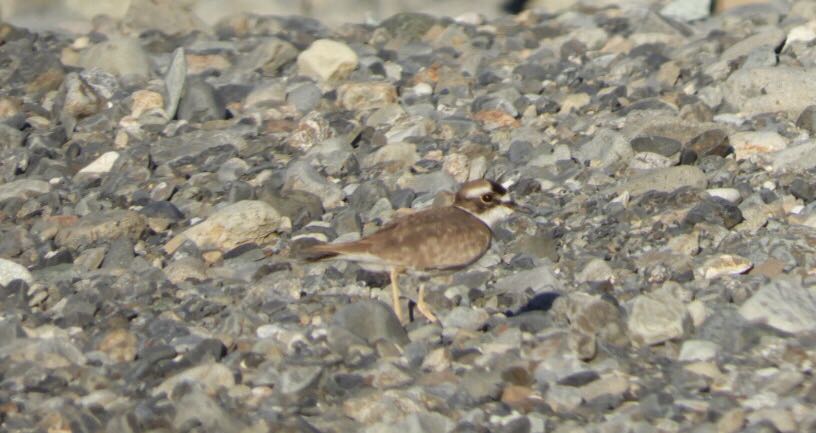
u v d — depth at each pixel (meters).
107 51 24.89
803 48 22.61
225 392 11.23
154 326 12.74
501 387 10.91
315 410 10.89
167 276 14.38
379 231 12.09
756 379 10.94
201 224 15.56
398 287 13.20
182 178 18.58
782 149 17.56
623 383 10.89
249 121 21.12
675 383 10.97
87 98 21.81
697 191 15.71
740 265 13.54
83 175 18.97
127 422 10.55
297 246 15.05
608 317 11.98
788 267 13.66
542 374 11.19
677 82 22.12
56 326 12.96
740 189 16.20
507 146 19.16
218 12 32.22
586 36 25.97
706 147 17.64
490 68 24.17
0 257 15.55
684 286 13.17
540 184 17.02
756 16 27.52
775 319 11.87
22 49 27.05
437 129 20.08
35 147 20.31
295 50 24.94
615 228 15.16
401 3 32.53
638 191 16.33
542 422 10.38
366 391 11.04
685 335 11.87
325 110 21.67
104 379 11.52
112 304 13.52
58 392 11.43
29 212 17.30
